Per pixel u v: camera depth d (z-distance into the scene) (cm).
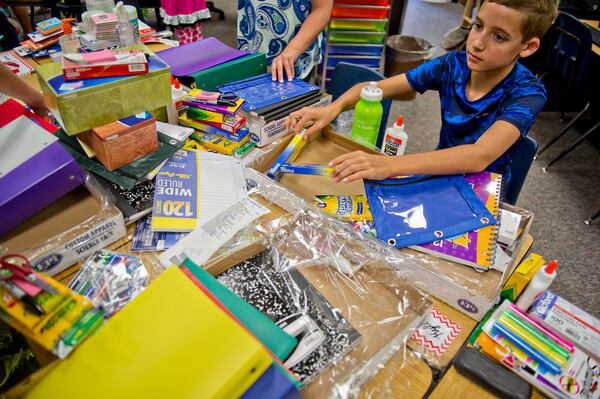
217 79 131
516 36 94
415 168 96
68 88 86
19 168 81
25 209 80
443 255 82
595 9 280
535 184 254
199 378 51
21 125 88
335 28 284
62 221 83
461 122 119
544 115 320
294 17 157
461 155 97
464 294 75
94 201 88
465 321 77
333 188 99
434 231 86
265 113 114
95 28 139
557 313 79
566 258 206
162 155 101
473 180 98
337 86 176
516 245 87
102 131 90
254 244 80
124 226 87
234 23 425
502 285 79
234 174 104
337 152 114
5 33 218
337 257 82
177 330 56
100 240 83
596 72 255
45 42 169
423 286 81
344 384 62
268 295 73
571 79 245
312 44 165
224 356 52
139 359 54
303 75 167
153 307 59
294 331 66
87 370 54
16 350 121
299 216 87
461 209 90
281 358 61
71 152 100
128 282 76
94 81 89
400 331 70
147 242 85
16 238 78
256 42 167
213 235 85
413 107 325
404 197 94
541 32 96
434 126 303
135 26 163
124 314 59
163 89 99
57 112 89
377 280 79
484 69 103
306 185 100
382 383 65
